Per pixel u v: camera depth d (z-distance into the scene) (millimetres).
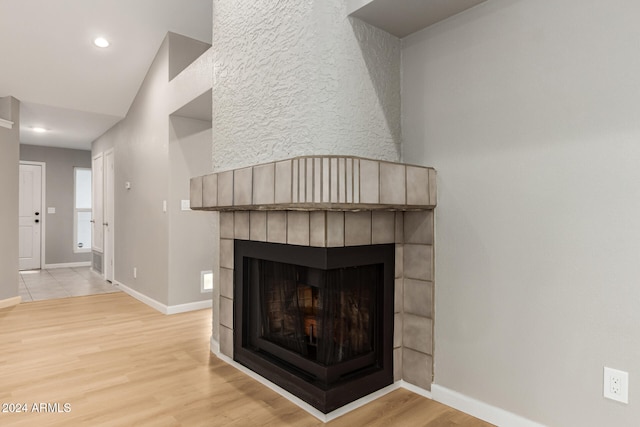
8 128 4312
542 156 1728
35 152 7133
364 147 2049
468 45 1980
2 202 4277
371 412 1996
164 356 2811
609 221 1544
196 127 4148
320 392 1938
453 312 2053
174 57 3961
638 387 1473
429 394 2145
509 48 1832
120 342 3111
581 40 1613
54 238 7344
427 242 2158
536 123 1745
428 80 2150
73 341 3127
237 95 2436
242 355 2549
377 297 2197
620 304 1518
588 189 1598
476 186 1957
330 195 1688
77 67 4184
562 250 1670
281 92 2066
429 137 2150
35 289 5258
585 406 1606
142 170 4590
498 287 1874
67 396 2176
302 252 2053
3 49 3775
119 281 5363
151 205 4340
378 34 2145
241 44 2406
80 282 5773
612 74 1534
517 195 1809
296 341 2230
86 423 1896
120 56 4148
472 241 1975
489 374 1906
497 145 1877
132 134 4906
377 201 1834
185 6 3697
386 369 2197
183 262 4078
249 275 2561
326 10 1918
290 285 2264
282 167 1870
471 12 1967
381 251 2162
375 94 2115
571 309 1645
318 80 1891
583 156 1609
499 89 1868
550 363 1705
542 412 1728
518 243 1807
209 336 3285
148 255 4414
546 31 1713
